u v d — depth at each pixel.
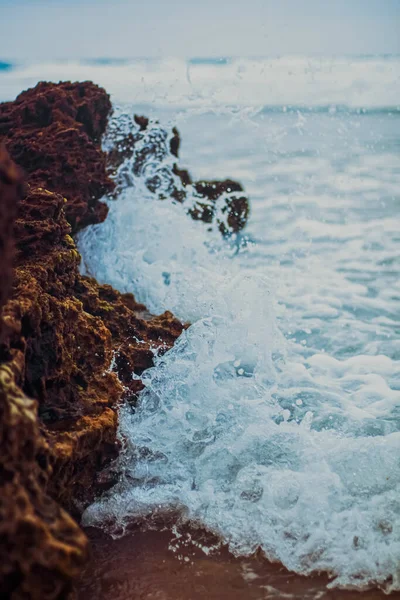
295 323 5.56
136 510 3.26
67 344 3.37
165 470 3.45
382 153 12.70
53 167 4.87
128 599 2.76
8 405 2.22
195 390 3.83
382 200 9.49
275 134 9.03
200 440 3.60
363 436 3.75
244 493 3.30
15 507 2.02
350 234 7.91
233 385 3.94
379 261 7.00
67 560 2.01
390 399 4.20
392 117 14.64
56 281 3.49
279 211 8.98
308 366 4.73
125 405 3.60
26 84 11.52
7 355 2.60
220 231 7.23
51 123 5.42
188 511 3.24
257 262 6.90
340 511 3.16
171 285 5.24
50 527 2.07
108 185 5.19
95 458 3.24
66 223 3.85
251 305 4.21
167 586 2.82
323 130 15.10
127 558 2.98
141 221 6.00
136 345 3.98
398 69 12.82
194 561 2.97
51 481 2.78
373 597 2.77
